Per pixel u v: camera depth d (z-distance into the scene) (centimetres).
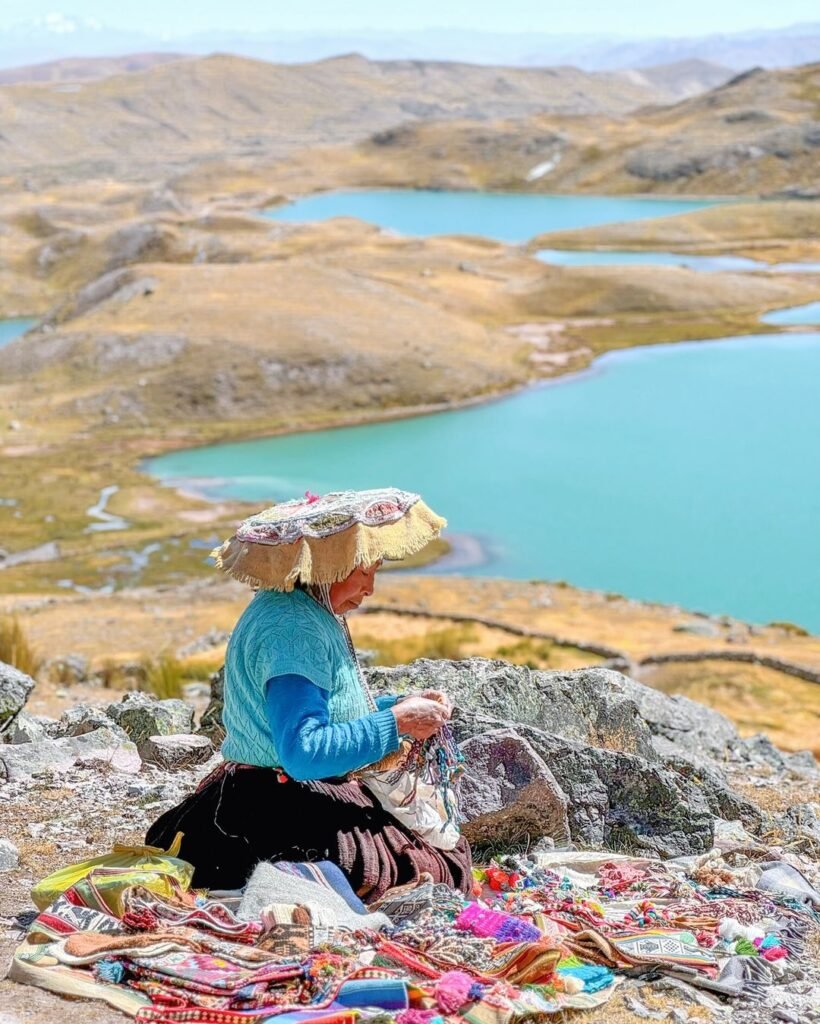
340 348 14025
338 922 480
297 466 11106
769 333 16575
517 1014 426
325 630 493
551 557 8169
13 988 449
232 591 5931
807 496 9606
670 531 8738
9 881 611
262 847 512
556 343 16062
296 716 473
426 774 548
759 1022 452
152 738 895
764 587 7550
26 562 8106
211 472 10919
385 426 12512
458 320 16275
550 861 624
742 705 4003
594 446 11338
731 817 820
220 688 979
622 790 691
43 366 14212
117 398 13200
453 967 457
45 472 10825
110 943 461
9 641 2353
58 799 783
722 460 10725
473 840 655
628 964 489
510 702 817
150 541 8531
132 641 4238
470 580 6638
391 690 813
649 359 15162
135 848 533
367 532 482
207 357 13800
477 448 11450
